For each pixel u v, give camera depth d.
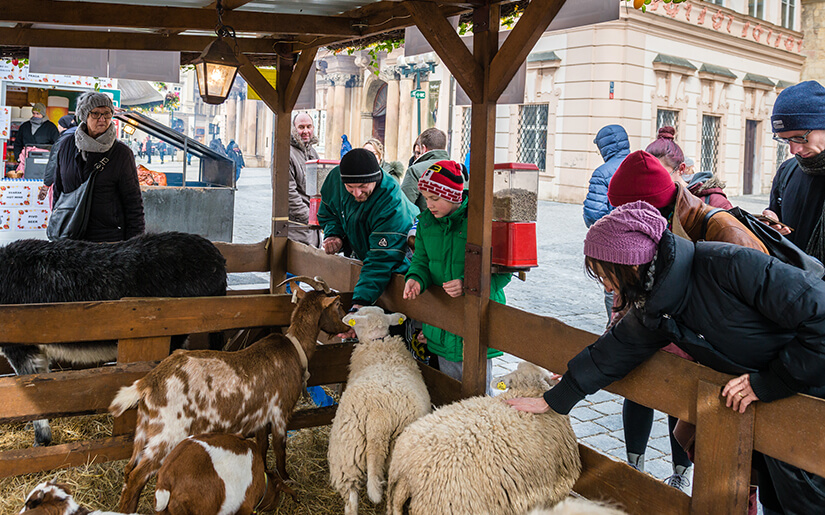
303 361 3.25
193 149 9.34
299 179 6.09
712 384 2.10
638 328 2.18
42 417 2.98
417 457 2.53
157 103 14.34
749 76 19.55
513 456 2.49
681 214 2.34
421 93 14.08
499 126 18.38
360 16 4.09
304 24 3.95
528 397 2.68
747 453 2.03
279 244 5.14
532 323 2.81
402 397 2.94
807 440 1.88
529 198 3.21
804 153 2.52
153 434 2.70
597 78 16.09
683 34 17.27
